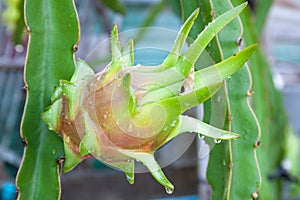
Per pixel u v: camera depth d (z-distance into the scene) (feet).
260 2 3.07
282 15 5.86
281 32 6.11
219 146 1.93
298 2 5.89
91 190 4.08
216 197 1.93
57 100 1.67
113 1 3.00
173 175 3.70
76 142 1.62
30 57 1.87
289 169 3.84
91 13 4.56
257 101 2.48
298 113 4.96
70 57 1.90
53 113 1.66
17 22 2.97
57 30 1.91
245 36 2.32
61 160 1.82
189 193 3.76
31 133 1.82
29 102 1.84
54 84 1.87
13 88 3.99
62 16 1.91
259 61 2.53
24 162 1.81
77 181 4.06
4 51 3.86
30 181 1.81
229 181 1.88
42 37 1.89
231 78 1.99
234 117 1.98
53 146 1.82
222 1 2.02
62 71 1.89
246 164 1.97
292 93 5.00
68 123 1.62
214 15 1.96
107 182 4.10
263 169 2.47
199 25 1.95
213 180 1.94
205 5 1.96
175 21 4.92
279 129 3.44
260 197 2.49
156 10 3.81
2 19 3.83
